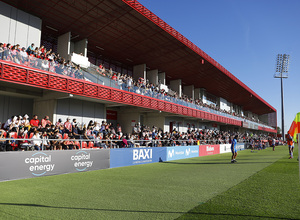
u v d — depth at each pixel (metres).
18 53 12.45
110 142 13.26
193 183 7.59
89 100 19.22
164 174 9.69
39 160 8.78
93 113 20.20
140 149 14.10
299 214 4.37
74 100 18.42
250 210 4.62
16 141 9.33
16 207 4.83
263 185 7.12
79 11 16.81
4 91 14.62
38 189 6.61
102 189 6.66
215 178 8.58
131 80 20.45
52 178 8.52
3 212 4.49
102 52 24.28
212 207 4.84
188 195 5.94
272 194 5.95
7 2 15.06
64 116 17.47
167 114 26.58
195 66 28.86
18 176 8.12
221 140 28.98
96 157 11.20
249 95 47.22
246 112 67.75
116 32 20.23
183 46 23.41
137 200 5.45
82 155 10.49
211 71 30.97
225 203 5.14
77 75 15.54
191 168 11.81
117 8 16.83
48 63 13.86
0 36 14.64
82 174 9.62
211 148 24.27
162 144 18.64
